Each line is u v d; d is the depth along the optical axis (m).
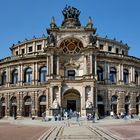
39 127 57.50
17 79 98.38
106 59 94.12
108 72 94.12
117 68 96.25
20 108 94.81
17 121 76.88
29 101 94.81
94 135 38.31
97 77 91.31
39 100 93.06
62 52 88.69
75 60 89.19
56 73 85.44
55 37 87.25
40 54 94.50
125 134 39.84
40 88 92.62
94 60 86.44
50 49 85.56
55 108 80.25
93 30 87.31
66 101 87.12
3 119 92.06
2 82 103.31
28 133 42.94
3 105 100.56
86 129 49.50
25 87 94.44
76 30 87.62
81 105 82.31
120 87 94.62
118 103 94.00
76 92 86.38
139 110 100.12
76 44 89.12
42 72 94.75
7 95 98.56
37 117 90.25
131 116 89.56
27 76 96.56
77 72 88.94
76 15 96.88
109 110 91.88
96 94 84.06
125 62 97.56
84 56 86.69
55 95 82.50
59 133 41.66
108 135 38.25
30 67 96.19
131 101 97.25
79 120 73.94
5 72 102.31
